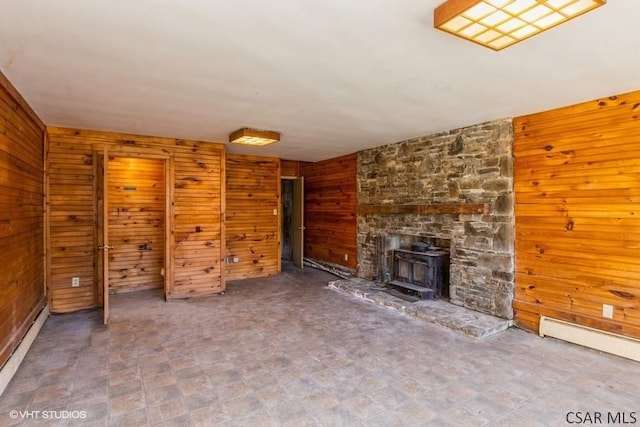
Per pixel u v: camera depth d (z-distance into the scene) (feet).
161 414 7.45
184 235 16.85
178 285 16.69
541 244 11.87
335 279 20.71
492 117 12.69
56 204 14.28
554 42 6.82
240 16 5.94
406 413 7.52
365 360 10.03
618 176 10.12
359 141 17.26
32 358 10.12
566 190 11.23
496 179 13.03
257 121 13.30
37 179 12.76
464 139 14.17
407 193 16.94
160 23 6.16
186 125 13.99
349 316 13.94
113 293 17.67
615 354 10.15
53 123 13.70
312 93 10.04
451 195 14.71
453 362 9.91
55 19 6.02
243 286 19.13
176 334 12.04
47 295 14.01
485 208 13.26
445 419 7.32
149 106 11.34
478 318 12.87
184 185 16.85
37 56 7.52
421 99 10.55
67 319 13.57
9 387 8.50
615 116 10.14
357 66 8.11
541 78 8.81
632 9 5.63
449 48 7.16
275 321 13.38
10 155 9.44
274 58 7.66
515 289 12.60
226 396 8.16
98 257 15.06
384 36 6.66
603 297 10.48
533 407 7.76
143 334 12.03
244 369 9.49
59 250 14.34
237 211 21.01
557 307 11.50
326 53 7.42
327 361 9.97
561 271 11.39
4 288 8.79
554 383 8.77
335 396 8.17
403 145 17.15
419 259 16.08
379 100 10.69
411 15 5.93
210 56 7.56
